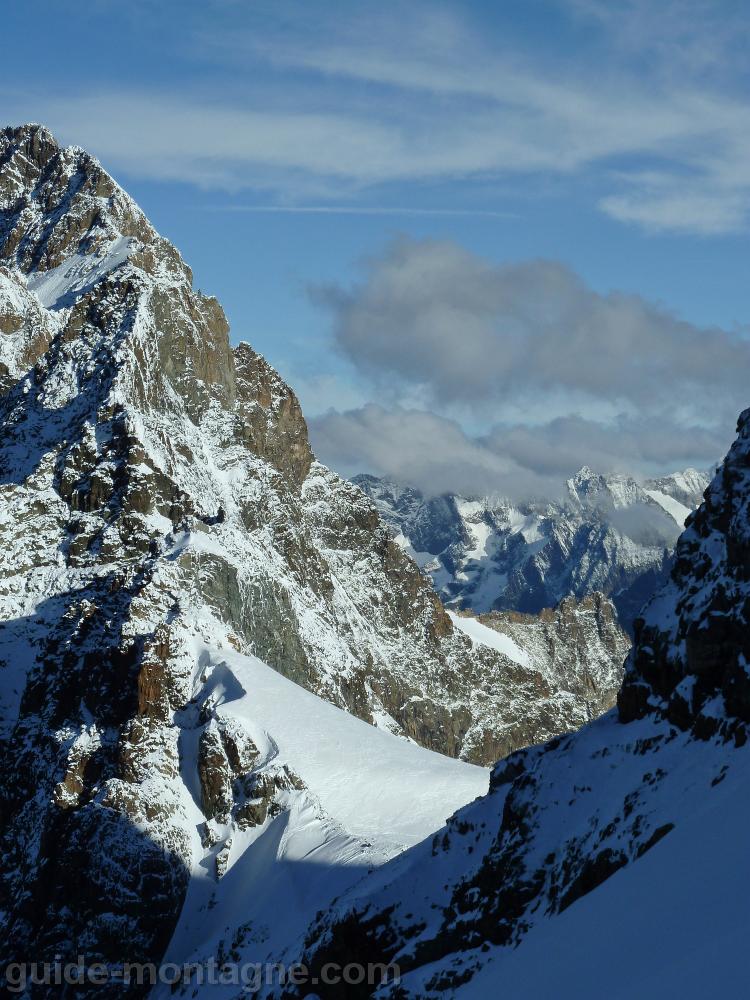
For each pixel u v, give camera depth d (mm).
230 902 166875
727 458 106688
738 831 75812
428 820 174750
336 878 154750
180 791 184375
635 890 78375
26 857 189500
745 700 91062
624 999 65688
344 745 188250
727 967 62625
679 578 107688
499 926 97312
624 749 101250
